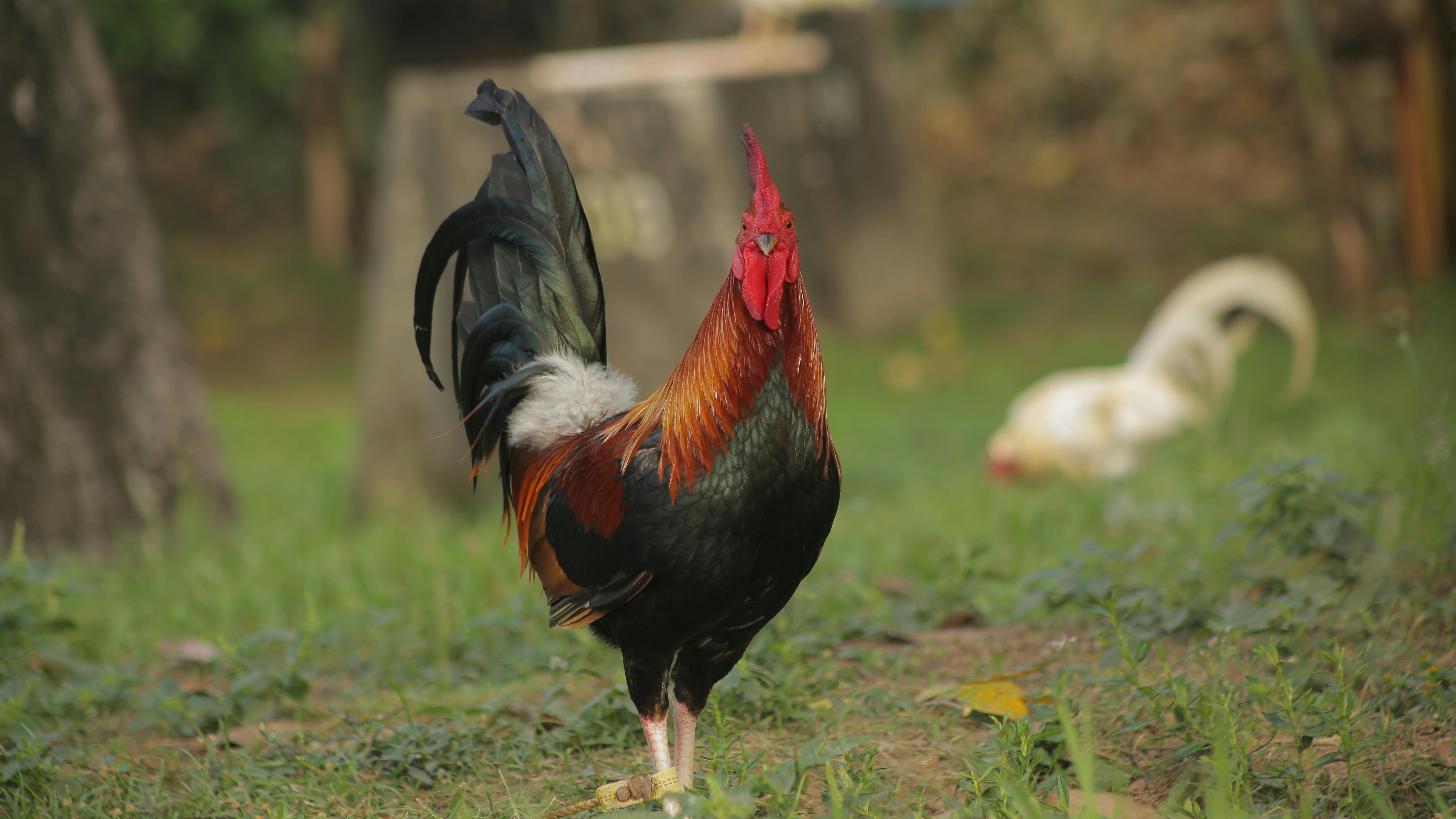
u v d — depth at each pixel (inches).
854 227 1187.3
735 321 203.3
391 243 627.5
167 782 249.8
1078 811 196.5
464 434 622.2
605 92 624.4
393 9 1496.1
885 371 1034.1
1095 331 1089.4
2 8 478.6
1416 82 1002.1
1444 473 333.7
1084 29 1437.0
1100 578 291.9
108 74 534.6
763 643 305.3
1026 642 300.2
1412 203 1023.6
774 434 203.6
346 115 1352.1
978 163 1508.4
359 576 417.4
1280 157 1371.8
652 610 208.5
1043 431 553.9
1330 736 213.2
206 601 408.2
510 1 1568.7
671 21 1289.4
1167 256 1238.3
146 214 533.0
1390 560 285.7
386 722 273.0
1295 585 278.5
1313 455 411.5
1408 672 237.3
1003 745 215.6
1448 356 826.8
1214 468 478.3
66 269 501.7
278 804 229.1
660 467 205.0
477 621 338.6
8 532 491.8
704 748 247.4
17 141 488.1
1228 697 218.4
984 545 349.1
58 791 238.1
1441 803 178.2
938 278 1210.0
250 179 1387.8
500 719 264.2
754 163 205.5
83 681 313.7
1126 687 238.8
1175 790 197.3
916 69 1561.3
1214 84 1482.5
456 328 261.1
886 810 211.0
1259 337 986.7
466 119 608.4
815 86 1163.9
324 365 1155.3
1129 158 1456.7
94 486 508.4
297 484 719.1
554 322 255.1
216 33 1080.2
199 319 1216.8
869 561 389.4
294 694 291.7
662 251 632.4
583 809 215.5
